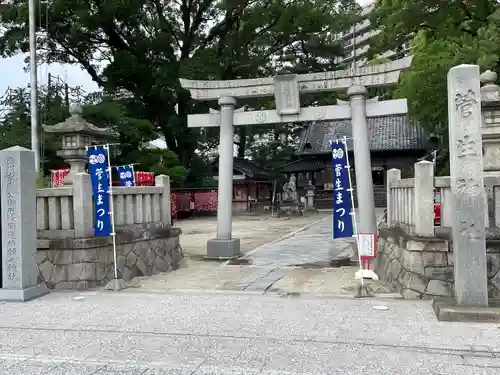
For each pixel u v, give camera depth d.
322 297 6.81
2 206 6.88
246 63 24.98
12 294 6.73
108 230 7.97
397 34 16.41
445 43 15.63
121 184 15.06
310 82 10.94
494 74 8.25
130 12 22.59
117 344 4.79
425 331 5.00
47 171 19.53
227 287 7.84
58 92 21.41
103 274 7.91
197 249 13.62
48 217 7.95
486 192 6.37
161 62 25.70
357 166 10.29
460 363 4.11
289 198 29.70
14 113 20.30
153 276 8.99
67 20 22.78
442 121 16.48
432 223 6.49
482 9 14.05
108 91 24.45
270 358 4.30
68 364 4.26
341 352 4.42
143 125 22.31
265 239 15.87
